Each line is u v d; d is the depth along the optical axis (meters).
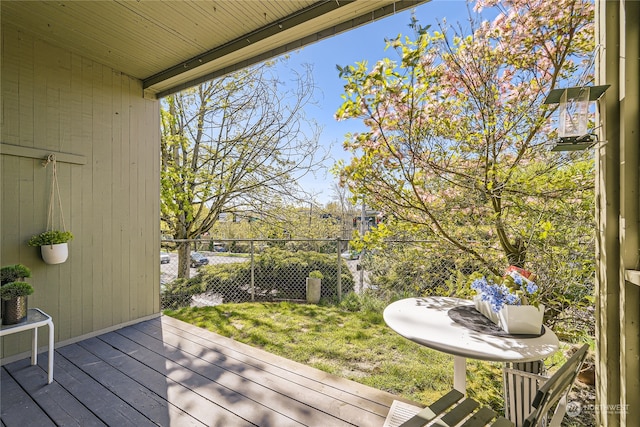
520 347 1.36
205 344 2.82
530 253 2.27
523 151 2.34
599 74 1.38
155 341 2.89
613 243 1.32
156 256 3.66
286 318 3.75
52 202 2.78
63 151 2.85
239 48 2.70
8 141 2.52
